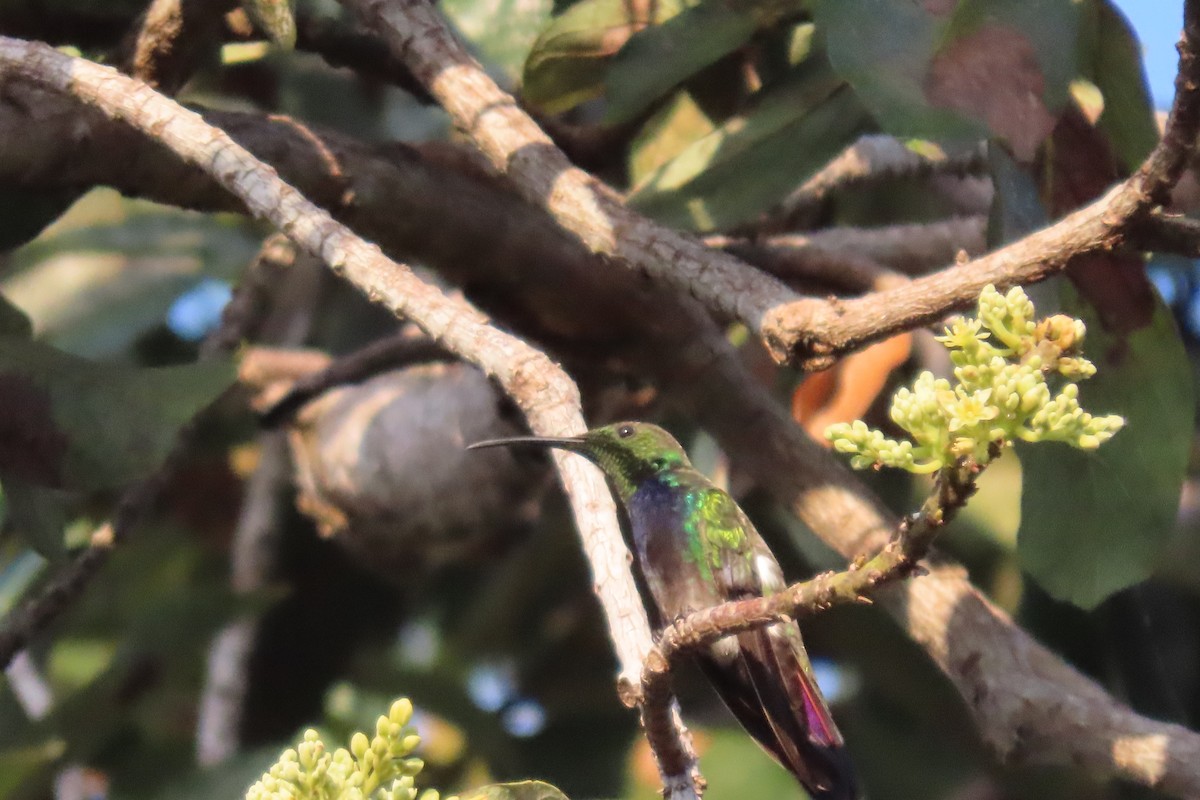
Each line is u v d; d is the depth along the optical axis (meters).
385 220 6.76
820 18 5.05
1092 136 5.67
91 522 8.69
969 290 4.27
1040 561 6.17
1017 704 5.91
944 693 8.27
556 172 5.32
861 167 7.96
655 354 6.95
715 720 8.16
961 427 3.05
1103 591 6.11
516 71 7.40
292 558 8.82
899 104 4.91
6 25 6.79
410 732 3.68
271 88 8.84
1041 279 4.23
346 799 3.60
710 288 4.83
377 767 3.67
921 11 5.05
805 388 7.26
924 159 7.98
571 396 4.53
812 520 6.74
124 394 5.81
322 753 3.74
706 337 6.91
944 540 8.42
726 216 5.96
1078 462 6.12
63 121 6.02
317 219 4.76
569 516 8.52
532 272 6.90
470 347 4.58
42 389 5.80
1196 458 8.82
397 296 4.68
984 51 4.99
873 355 7.20
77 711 7.25
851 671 8.59
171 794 7.18
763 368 8.05
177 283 9.85
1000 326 3.16
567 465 4.43
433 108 8.63
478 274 6.92
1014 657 6.06
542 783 3.95
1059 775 8.27
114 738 7.46
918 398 3.07
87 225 9.73
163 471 6.90
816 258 7.70
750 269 4.85
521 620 8.73
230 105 8.81
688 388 6.93
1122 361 6.03
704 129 6.46
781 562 8.30
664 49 6.16
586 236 5.20
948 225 8.42
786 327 4.49
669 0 6.46
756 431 6.82
